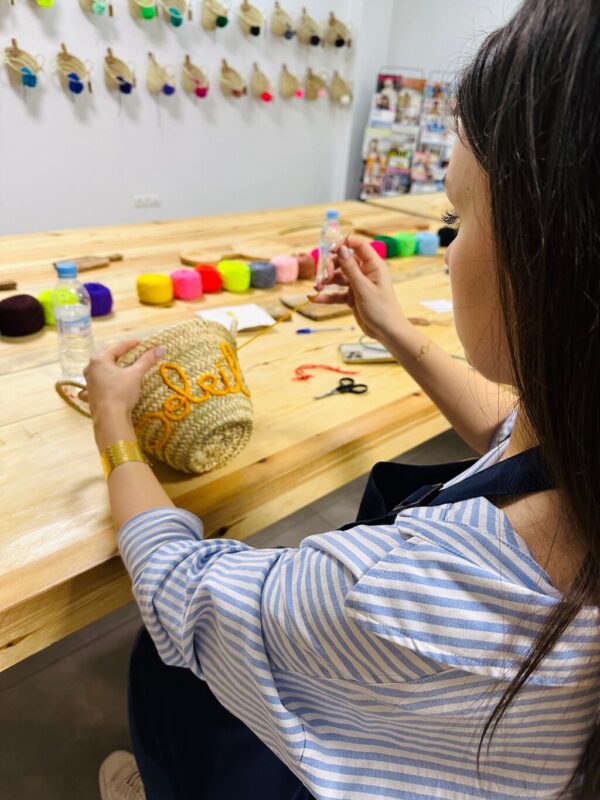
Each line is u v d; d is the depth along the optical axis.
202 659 0.56
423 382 0.92
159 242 1.84
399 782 0.50
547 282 0.33
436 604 0.39
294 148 4.14
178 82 3.34
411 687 0.42
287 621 0.46
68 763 1.19
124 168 3.36
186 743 0.72
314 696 0.51
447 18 3.77
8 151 2.92
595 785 0.42
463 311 0.48
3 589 0.58
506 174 0.34
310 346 1.22
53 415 0.89
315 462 0.84
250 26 3.39
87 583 0.62
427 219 2.39
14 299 1.17
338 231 1.86
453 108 0.44
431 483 0.81
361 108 4.27
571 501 0.37
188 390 0.72
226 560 0.54
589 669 0.38
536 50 0.32
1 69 2.74
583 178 0.30
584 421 0.34
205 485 0.77
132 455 0.64
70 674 1.37
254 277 1.51
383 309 0.93
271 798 0.65
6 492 0.72
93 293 1.25
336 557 0.44
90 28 2.91
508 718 0.41
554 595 0.38
